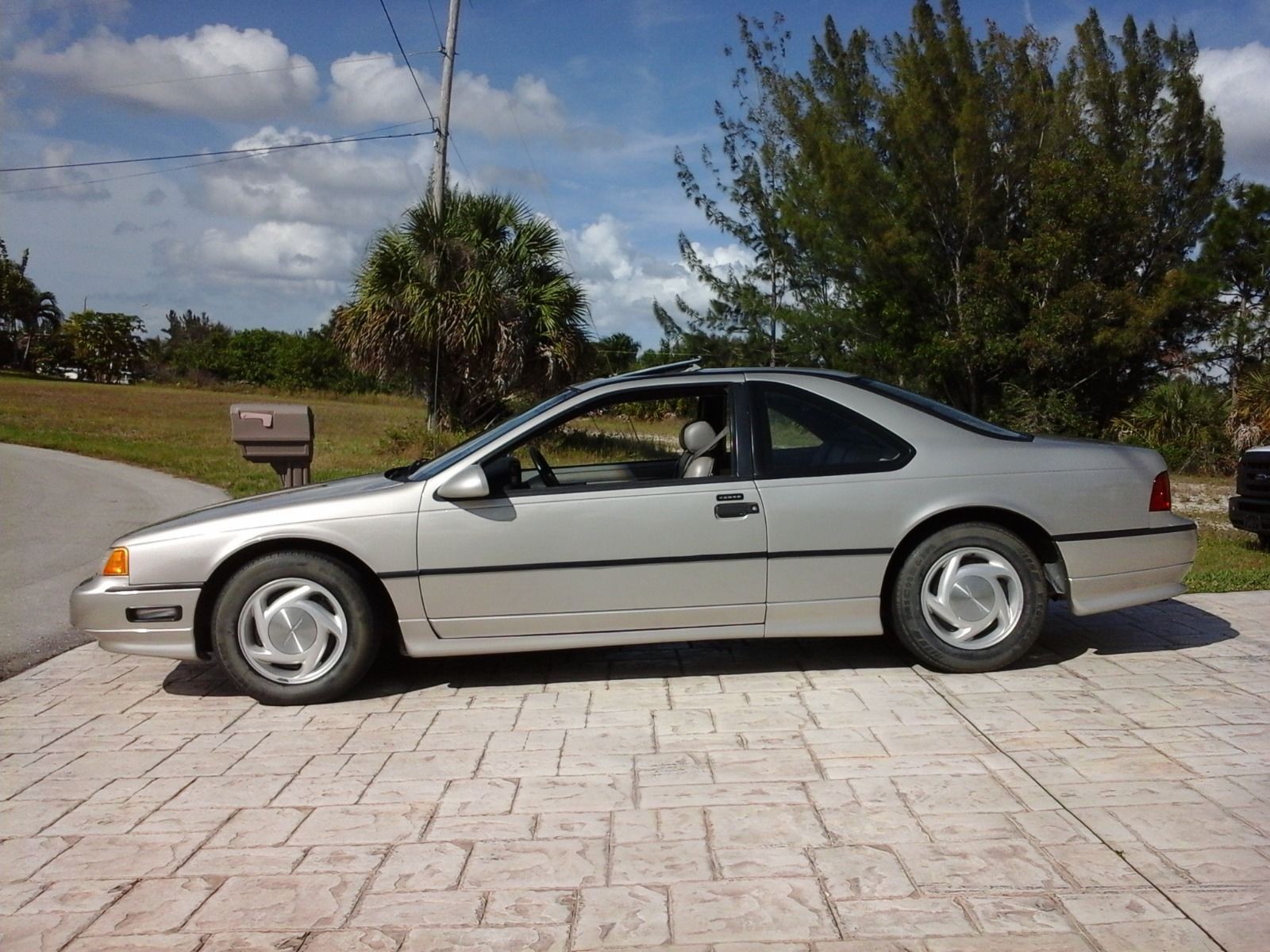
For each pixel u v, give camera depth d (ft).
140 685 18.39
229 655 16.76
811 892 10.53
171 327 320.70
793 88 91.76
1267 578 24.41
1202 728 14.69
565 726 15.60
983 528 17.15
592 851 11.53
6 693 18.04
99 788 13.66
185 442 74.43
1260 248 76.84
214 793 13.42
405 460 58.54
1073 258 70.18
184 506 40.96
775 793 12.92
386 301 63.46
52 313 260.62
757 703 16.35
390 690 17.65
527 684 17.80
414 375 66.74
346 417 114.32
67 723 16.35
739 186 94.79
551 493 16.84
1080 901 10.20
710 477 17.13
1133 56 86.94
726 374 17.84
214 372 233.14
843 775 13.38
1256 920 9.79
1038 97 77.00
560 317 64.80
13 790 13.62
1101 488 17.38
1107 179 70.44
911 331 76.23
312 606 16.79
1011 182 75.56
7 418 95.61
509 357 62.95
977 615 17.25
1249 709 15.46
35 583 27.09
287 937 9.98
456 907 10.45
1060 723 15.06
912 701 16.21
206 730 15.89
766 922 10.01
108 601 16.81
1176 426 72.28
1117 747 14.05
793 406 17.56
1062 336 71.72
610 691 17.25
